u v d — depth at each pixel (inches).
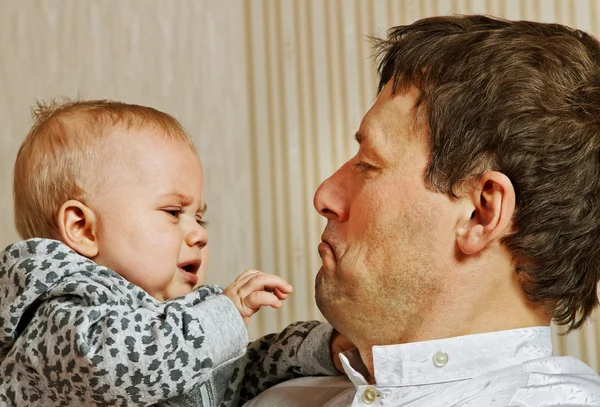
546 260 46.0
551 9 109.1
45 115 56.7
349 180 50.8
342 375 53.3
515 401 43.8
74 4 111.8
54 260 48.2
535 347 46.3
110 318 45.0
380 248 47.3
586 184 46.1
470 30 48.5
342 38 111.5
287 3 112.2
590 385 45.8
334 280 49.1
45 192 53.1
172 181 53.5
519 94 45.4
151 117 55.7
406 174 47.2
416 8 110.9
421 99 47.3
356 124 110.6
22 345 46.6
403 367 45.7
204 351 45.5
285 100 111.1
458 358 45.4
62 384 45.3
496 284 46.3
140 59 111.3
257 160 110.8
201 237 54.6
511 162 45.3
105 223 52.1
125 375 44.2
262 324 107.3
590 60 47.4
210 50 112.0
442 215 46.2
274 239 109.8
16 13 111.7
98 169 52.6
